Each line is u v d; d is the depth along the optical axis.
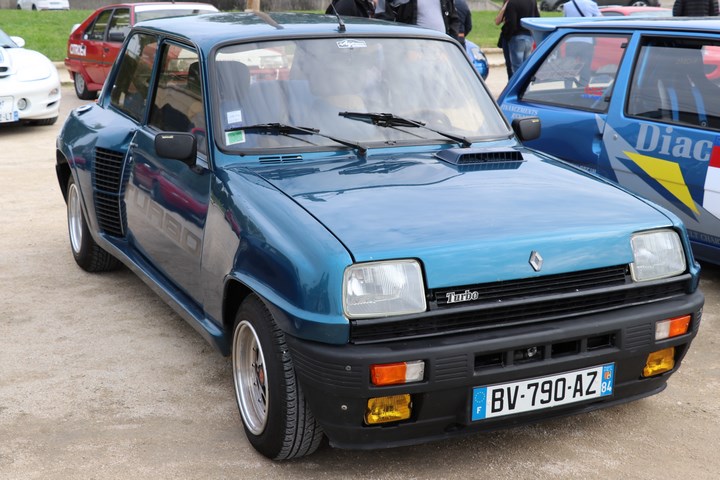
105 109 5.51
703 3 11.59
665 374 3.52
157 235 4.43
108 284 5.63
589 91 6.07
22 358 4.47
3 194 7.98
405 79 4.30
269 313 3.26
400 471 3.38
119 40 12.91
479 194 3.50
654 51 5.70
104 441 3.62
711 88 5.31
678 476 3.37
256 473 3.37
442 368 2.98
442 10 9.56
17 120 10.84
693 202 5.31
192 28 4.55
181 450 3.55
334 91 4.11
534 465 3.44
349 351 2.92
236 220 3.47
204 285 3.83
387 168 3.76
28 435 3.67
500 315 3.12
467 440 3.64
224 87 4.00
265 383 3.30
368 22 4.65
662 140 5.45
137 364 4.41
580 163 6.02
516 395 3.14
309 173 3.67
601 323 3.21
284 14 4.82
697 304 3.46
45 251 6.32
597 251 3.25
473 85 4.51
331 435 3.13
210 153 3.84
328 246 3.00
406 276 2.99
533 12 12.66
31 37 21.95
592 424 3.79
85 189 5.31
